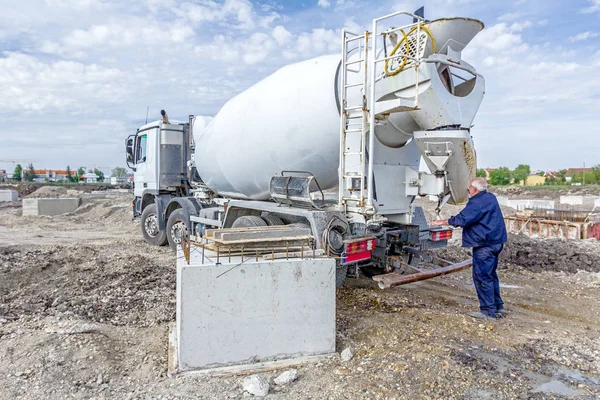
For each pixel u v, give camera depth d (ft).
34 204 57.72
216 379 11.48
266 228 16.10
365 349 13.48
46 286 20.99
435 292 20.61
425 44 15.78
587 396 10.83
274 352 12.46
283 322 12.49
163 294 19.33
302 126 19.35
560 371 12.21
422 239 19.95
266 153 21.13
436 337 14.46
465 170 17.42
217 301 11.84
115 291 19.63
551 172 237.86
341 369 12.03
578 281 22.85
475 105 17.03
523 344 13.94
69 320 15.65
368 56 16.72
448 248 30.45
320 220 17.12
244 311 12.09
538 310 17.97
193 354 11.76
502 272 24.80
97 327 15.05
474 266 17.11
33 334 14.19
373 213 16.76
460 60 16.67
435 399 10.55
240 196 25.44
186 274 11.55
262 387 10.78
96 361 12.34
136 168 35.35
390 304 18.42
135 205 36.09
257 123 21.18
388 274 17.72
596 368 12.42
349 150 17.52
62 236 39.63
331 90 18.47
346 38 17.33
